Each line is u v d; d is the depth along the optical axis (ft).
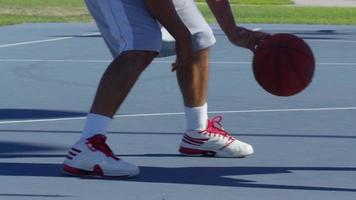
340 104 62.75
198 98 43.47
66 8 173.47
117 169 38.93
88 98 65.05
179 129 51.93
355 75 80.12
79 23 140.36
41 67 83.61
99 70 81.76
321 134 50.83
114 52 39.91
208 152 43.96
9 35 116.47
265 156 44.34
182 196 35.91
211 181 38.68
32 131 51.08
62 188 37.27
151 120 55.06
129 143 47.47
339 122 55.01
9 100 63.57
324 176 39.96
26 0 191.31
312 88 70.74
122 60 38.55
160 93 67.10
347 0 215.10
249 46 41.22
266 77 39.63
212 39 42.57
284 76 39.37
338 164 42.63
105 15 38.88
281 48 39.40
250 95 66.69
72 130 51.49
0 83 72.79
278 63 39.40
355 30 134.21
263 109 60.18
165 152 45.06
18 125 53.11
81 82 73.72
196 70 42.83
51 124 53.62
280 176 39.81
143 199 35.40
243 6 188.34
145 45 38.63
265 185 38.04
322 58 94.27
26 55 93.56
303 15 166.50
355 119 56.24
